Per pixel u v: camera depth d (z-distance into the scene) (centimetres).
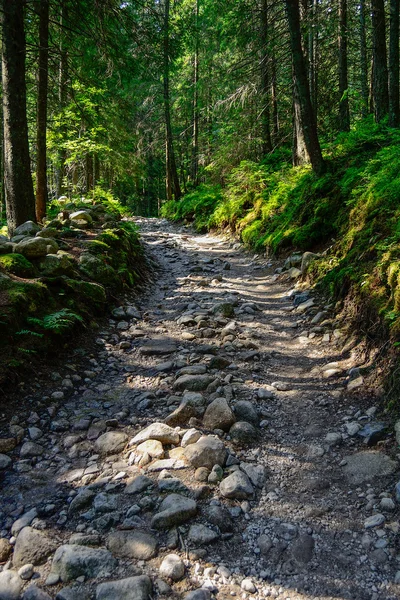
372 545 268
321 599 238
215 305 710
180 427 394
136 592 232
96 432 392
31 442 377
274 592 243
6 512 305
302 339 581
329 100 1658
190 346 579
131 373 512
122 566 256
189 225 1816
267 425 402
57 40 1180
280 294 790
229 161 1798
